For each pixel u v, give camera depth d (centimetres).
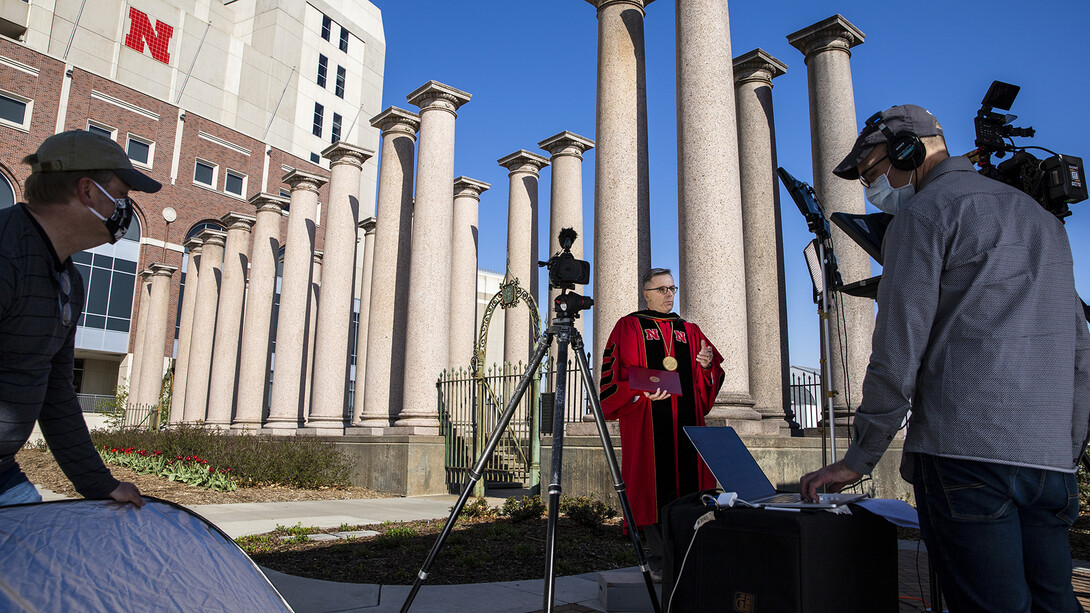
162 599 163
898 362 196
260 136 4256
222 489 1170
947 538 190
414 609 396
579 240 1611
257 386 1897
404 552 593
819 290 446
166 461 1362
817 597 219
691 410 480
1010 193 199
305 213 1842
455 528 734
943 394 192
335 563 551
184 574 173
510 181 1872
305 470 1291
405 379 1357
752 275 1091
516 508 768
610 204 992
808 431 1035
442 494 1273
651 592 317
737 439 304
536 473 1141
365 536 698
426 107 1464
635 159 1013
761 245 1096
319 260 2878
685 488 464
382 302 1520
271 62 4381
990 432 183
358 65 4956
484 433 1227
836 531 224
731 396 823
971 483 185
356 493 1250
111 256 3316
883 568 237
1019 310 186
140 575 166
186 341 2689
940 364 194
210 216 3681
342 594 434
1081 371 199
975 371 187
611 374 480
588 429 911
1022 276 189
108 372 3559
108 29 3731
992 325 187
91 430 2878
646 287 501
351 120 4828
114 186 208
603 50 1061
